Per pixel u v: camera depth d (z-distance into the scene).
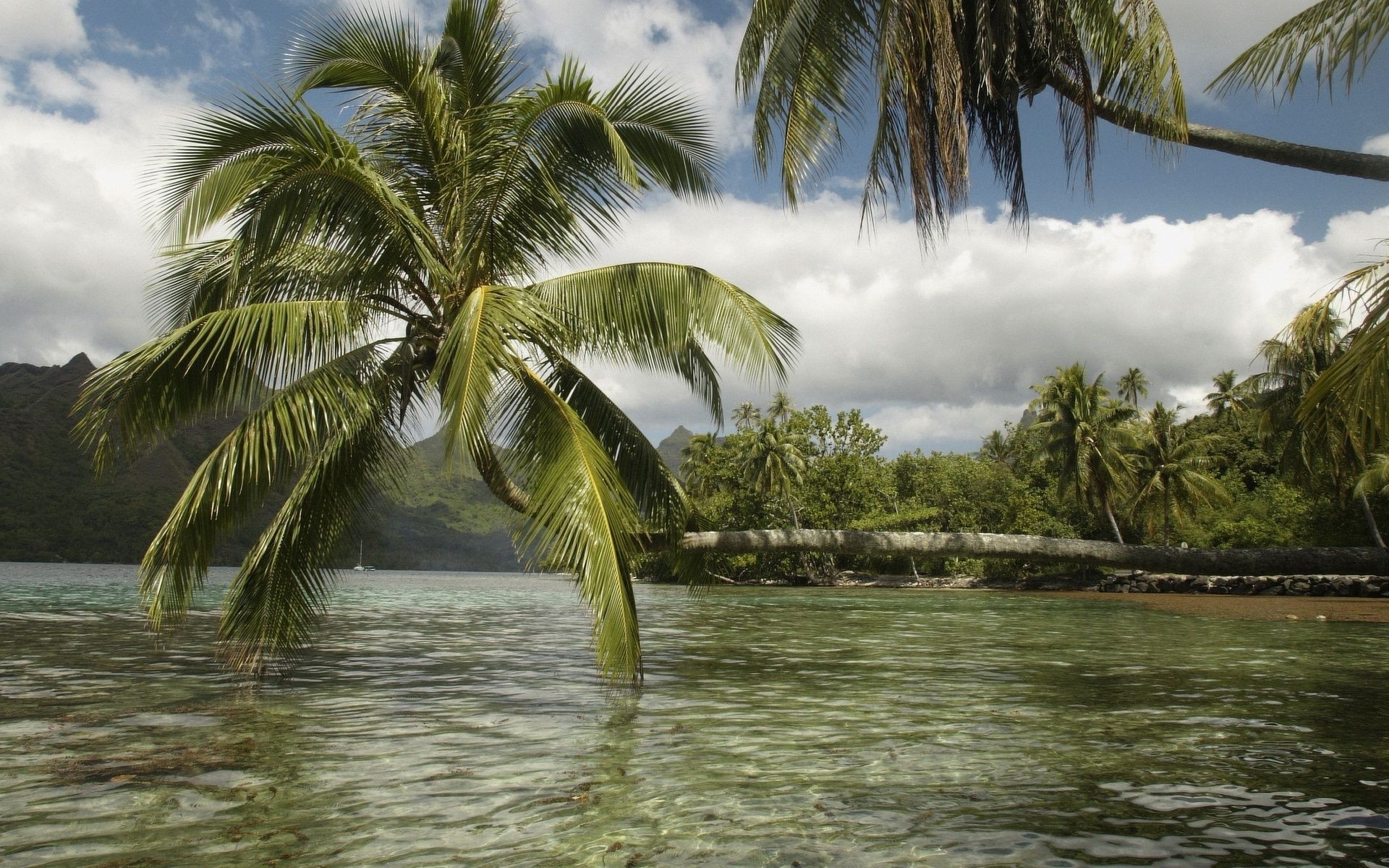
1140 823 3.90
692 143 9.29
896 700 7.52
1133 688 8.46
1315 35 6.02
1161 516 45.69
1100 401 41.16
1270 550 7.52
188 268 9.40
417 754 5.16
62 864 3.23
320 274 8.60
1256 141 6.45
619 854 3.42
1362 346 4.46
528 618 18.72
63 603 21.19
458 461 6.39
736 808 4.09
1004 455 65.56
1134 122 7.08
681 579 9.67
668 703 7.22
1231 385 48.34
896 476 61.53
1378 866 3.35
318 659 10.20
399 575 92.06
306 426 7.59
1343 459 7.36
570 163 9.09
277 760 4.95
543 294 9.12
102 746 5.30
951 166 6.46
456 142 9.30
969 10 7.07
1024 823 3.89
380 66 8.82
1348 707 7.30
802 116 7.89
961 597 36.50
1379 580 34.78
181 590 7.84
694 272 8.77
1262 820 3.95
